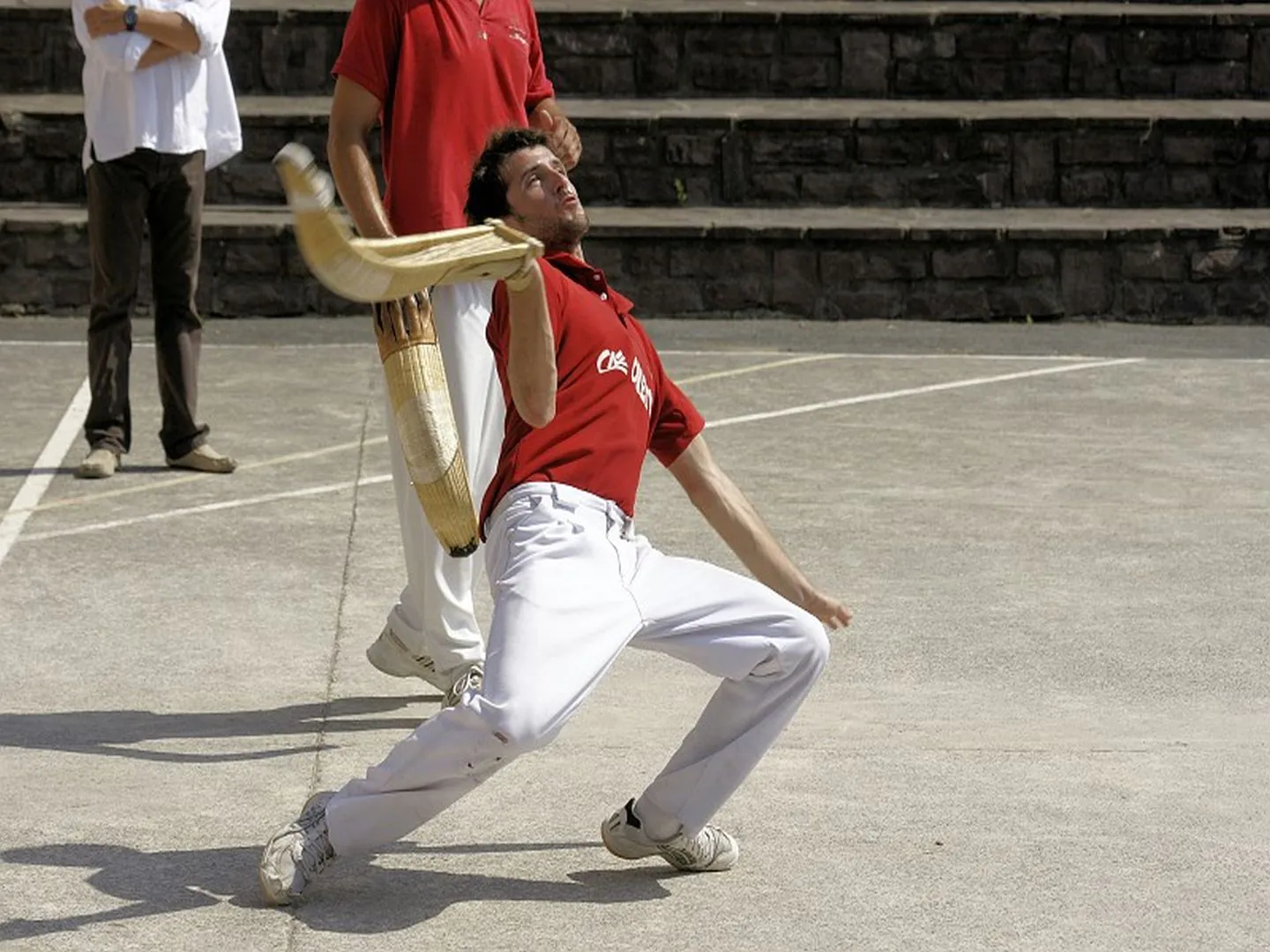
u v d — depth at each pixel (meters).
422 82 8.02
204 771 7.32
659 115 19.95
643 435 6.27
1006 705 8.30
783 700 6.15
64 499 11.65
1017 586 10.16
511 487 6.16
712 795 6.22
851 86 21.36
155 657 8.75
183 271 12.24
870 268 19.19
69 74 20.64
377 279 5.31
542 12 20.92
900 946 5.86
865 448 13.45
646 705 8.21
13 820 6.77
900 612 9.66
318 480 12.23
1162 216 19.94
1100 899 6.25
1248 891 6.33
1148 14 21.56
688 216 19.52
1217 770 7.52
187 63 11.91
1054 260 19.30
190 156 12.02
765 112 20.36
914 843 6.71
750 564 6.40
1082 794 7.22
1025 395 15.44
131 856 6.46
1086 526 11.41
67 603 9.54
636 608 5.95
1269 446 13.70
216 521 11.19
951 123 20.19
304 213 5.02
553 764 7.44
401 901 6.13
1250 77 21.75
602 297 6.38
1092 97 21.61
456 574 7.96
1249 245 19.44
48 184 19.55
